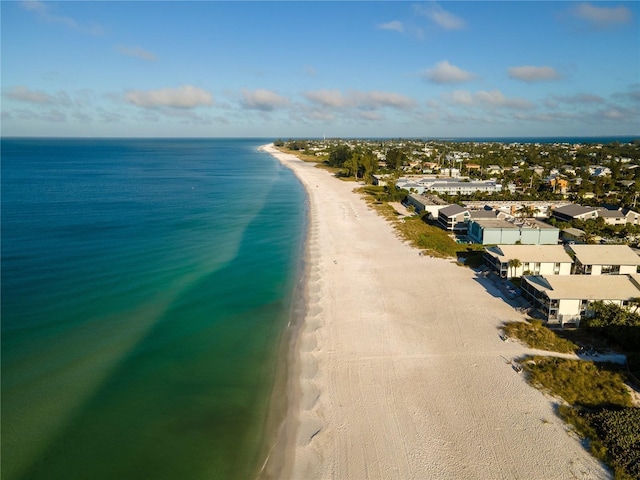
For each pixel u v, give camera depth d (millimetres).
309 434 30859
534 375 36750
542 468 27422
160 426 31578
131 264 65000
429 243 75500
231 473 27688
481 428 31000
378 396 34719
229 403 34188
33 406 33094
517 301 51594
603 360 39344
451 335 44125
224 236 82875
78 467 27828
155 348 41688
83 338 43094
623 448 28078
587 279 47531
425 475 27141
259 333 44969
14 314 47531
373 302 52312
